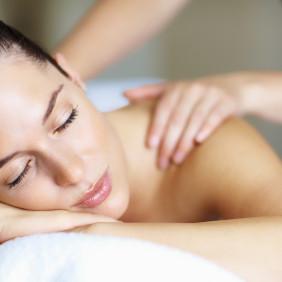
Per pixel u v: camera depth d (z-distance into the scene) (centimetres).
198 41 238
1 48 79
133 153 103
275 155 91
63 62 97
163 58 243
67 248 58
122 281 54
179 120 101
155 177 103
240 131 98
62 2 249
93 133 84
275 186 81
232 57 236
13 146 74
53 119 77
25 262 59
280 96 115
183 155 100
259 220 68
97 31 140
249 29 231
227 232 66
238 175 88
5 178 77
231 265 63
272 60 233
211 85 110
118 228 67
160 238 65
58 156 77
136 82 172
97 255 56
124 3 140
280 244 65
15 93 74
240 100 111
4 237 74
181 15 235
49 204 80
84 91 98
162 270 56
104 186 83
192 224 67
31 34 253
